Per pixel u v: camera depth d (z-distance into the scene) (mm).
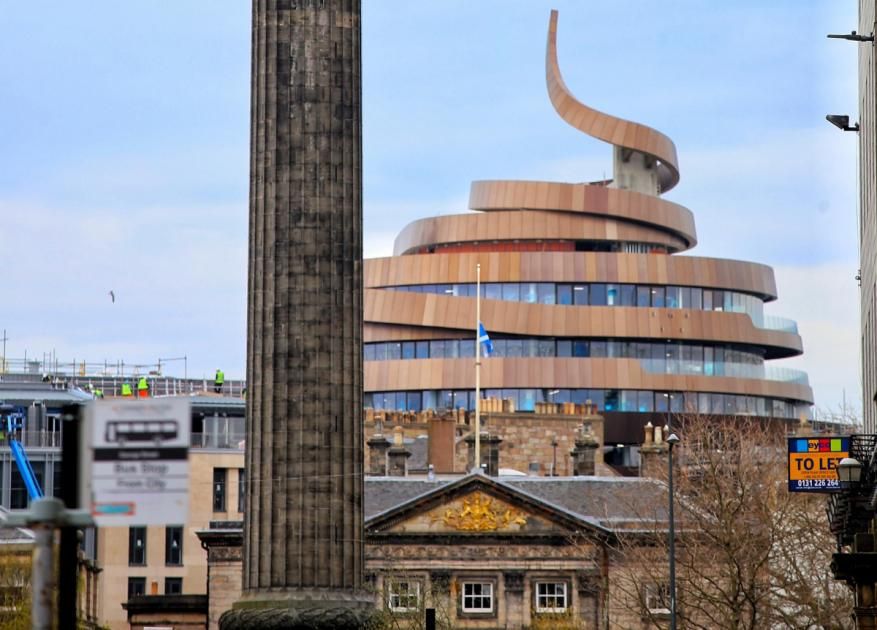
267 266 105688
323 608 104000
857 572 107625
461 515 173125
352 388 105812
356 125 106562
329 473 105125
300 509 104875
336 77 106000
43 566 43688
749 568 139375
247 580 105750
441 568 172500
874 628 107500
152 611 178250
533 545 172625
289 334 105125
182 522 44812
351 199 106188
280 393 105188
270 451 105188
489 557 172625
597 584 168250
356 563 105688
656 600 156375
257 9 106625
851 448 113500
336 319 105500
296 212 105375
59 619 48750
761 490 157625
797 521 150500
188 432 44938
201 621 178250
